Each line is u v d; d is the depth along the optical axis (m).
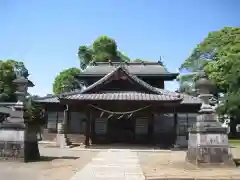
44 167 12.21
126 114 25.39
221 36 43.38
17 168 11.85
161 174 10.47
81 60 60.94
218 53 40.81
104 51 59.06
